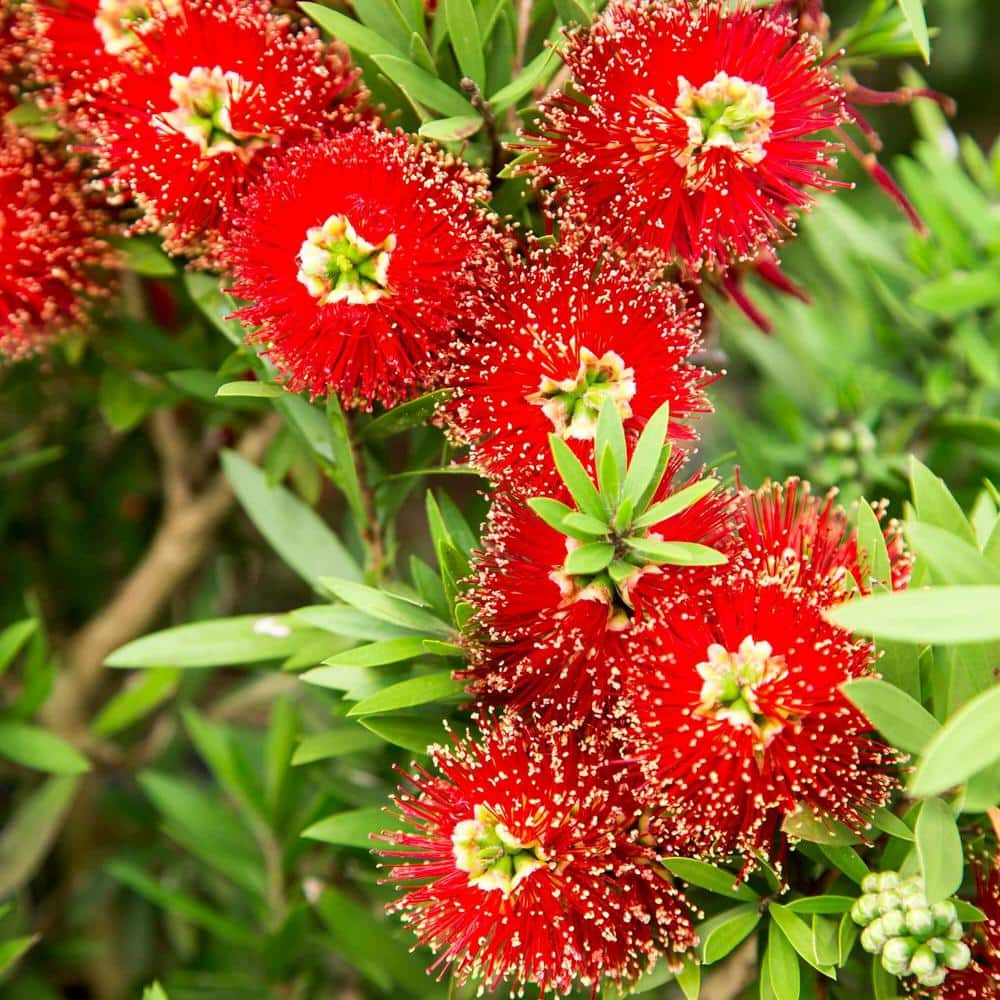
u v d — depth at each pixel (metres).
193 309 0.59
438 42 0.49
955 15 0.86
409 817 0.47
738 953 0.53
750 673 0.45
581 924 0.46
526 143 0.48
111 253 0.53
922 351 0.62
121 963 0.67
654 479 0.46
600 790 0.46
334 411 0.50
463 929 0.46
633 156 0.47
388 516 0.54
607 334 0.47
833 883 0.47
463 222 0.47
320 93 0.49
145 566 0.64
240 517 0.68
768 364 0.64
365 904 0.61
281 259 0.47
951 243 0.60
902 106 0.89
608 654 0.46
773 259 0.48
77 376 0.62
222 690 0.73
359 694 0.50
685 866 0.46
